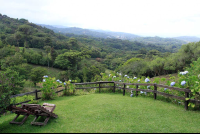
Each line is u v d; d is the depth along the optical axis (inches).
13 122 162.7
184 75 251.6
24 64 1533.0
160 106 225.6
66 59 2349.9
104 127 146.9
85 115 186.1
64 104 253.0
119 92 386.3
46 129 143.9
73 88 360.8
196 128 146.6
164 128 145.1
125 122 161.2
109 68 3189.0
